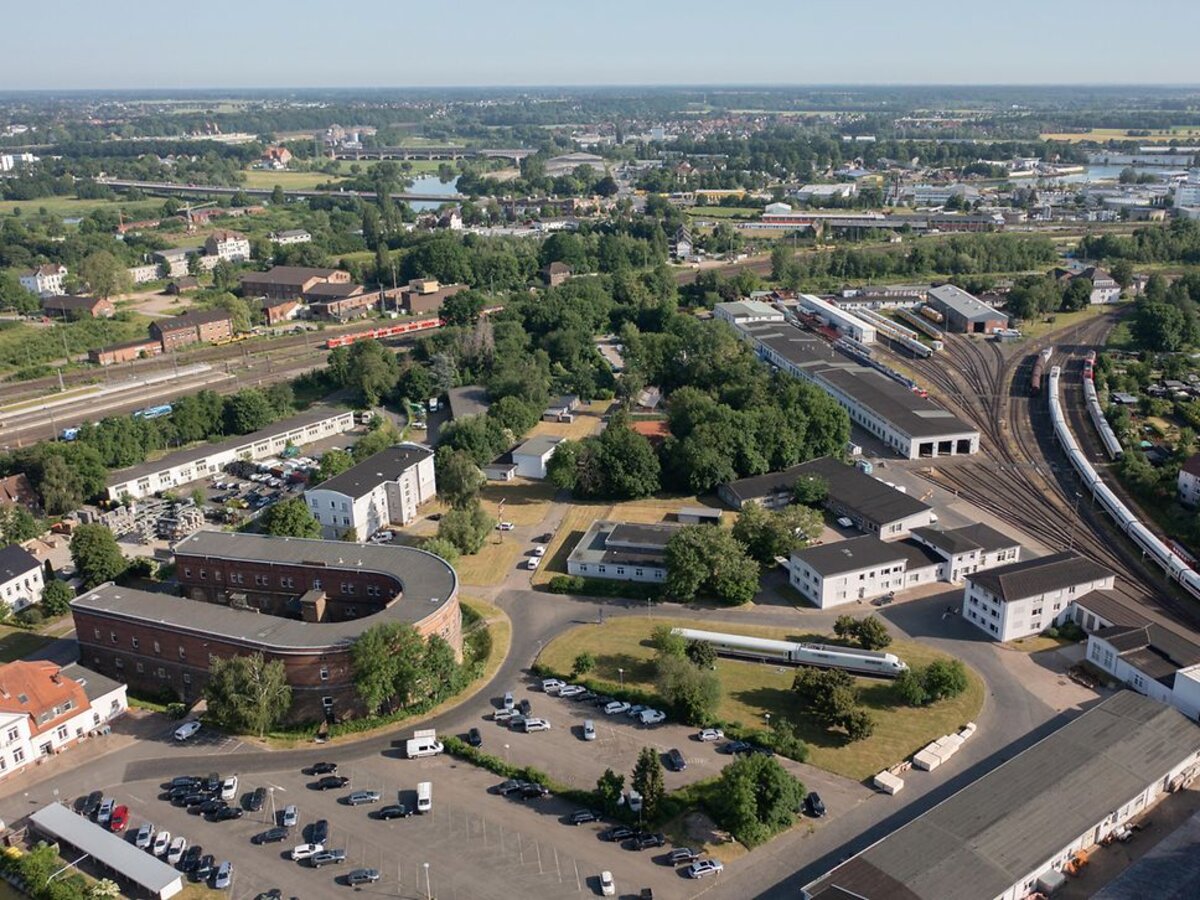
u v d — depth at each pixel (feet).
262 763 440.04
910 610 563.48
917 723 456.04
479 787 420.77
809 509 644.69
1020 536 655.76
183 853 382.01
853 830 388.16
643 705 475.31
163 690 504.02
